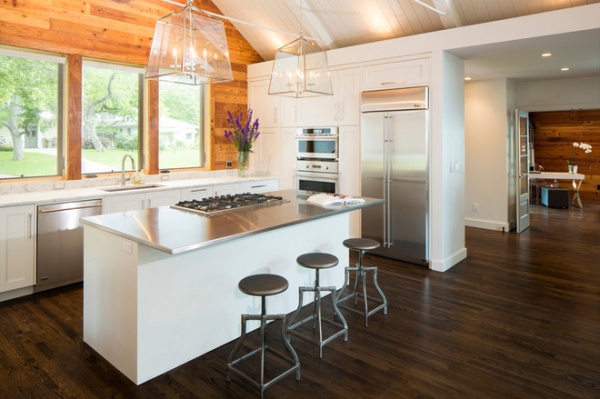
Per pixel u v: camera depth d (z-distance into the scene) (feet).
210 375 8.10
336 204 11.17
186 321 8.50
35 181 14.15
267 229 8.34
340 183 17.67
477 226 22.59
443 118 14.60
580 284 13.43
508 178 21.65
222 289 9.17
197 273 8.63
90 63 15.29
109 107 16.08
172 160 18.49
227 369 8.09
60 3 14.10
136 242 7.50
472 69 18.52
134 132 16.94
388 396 7.43
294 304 11.07
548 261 16.07
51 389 7.57
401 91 15.26
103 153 16.05
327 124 17.85
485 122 21.95
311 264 9.04
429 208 15.07
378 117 16.03
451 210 15.47
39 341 9.43
